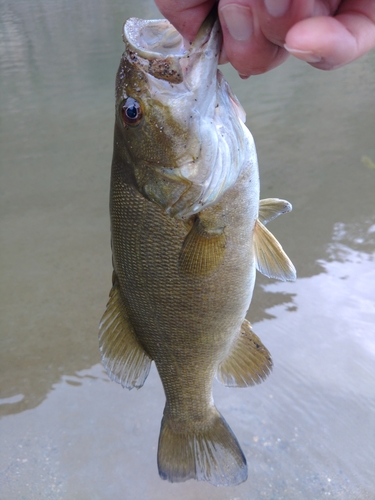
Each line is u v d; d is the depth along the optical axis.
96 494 0.43
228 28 0.19
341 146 0.92
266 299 0.58
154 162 0.24
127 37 0.23
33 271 0.67
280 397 0.49
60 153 0.97
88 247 0.71
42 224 0.76
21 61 1.48
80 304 0.61
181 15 0.21
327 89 1.19
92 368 0.53
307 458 0.45
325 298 0.58
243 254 0.27
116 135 0.25
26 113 1.15
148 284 0.27
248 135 0.25
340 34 0.16
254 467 0.44
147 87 0.23
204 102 0.23
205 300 0.27
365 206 0.73
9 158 0.96
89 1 2.25
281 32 0.18
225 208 0.25
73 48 1.55
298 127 1.01
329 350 0.52
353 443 0.45
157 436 0.47
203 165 0.23
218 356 0.30
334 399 0.48
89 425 0.48
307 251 0.65
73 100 1.20
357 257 0.63
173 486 0.44
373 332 0.54
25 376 0.52
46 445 0.47
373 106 1.07
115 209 0.26
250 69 0.20
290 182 0.81
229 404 0.49
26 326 0.58
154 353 0.30
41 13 2.06
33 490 0.44
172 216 0.25
